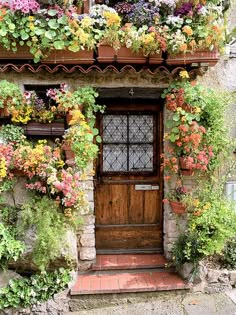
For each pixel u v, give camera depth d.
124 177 5.30
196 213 4.66
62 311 4.52
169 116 4.88
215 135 4.64
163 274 4.91
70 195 4.42
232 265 4.92
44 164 4.38
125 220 5.32
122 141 5.26
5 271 4.49
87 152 4.52
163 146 5.14
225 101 4.71
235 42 5.11
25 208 4.42
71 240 4.52
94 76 4.70
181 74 4.39
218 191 4.91
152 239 5.34
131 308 4.49
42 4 4.43
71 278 4.58
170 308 4.45
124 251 5.30
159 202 5.32
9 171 4.47
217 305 4.46
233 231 4.57
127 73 4.71
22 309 4.46
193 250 4.58
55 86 4.76
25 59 4.41
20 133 4.57
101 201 5.28
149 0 4.47
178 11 4.48
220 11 4.54
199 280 4.70
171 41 4.29
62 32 4.24
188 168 4.63
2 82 4.42
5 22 4.19
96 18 4.41
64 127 4.65
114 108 5.17
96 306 4.55
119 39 4.32
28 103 4.50
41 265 4.30
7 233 4.47
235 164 5.04
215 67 5.04
